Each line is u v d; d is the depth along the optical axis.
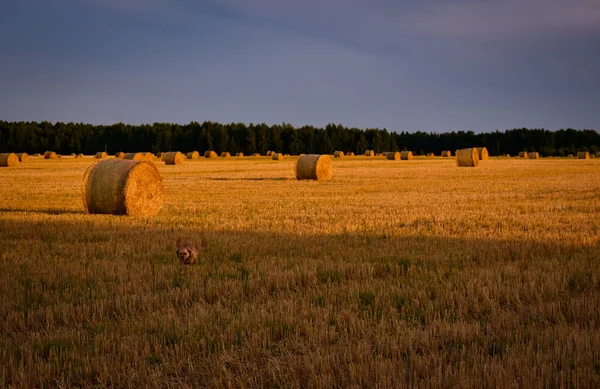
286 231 13.98
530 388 4.74
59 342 6.01
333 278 8.84
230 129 159.50
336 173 47.12
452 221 15.96
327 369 5.25
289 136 163.00
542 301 7.36
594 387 4.79
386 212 18.45
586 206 19.75
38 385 5.14
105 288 8.12
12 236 13.16
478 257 10.31
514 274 8.66
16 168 59.81
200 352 5.80
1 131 143.38
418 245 11.69
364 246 11.63
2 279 8.62
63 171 52.72
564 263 9.62
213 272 9.13
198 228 14.57
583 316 6.67
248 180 37.75
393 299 7.49
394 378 4.91
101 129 158.75
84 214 18.30
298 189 29.44
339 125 172.12
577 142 155.75
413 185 32.12
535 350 5.68
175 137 154.00
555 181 34.66
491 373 5.00
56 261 10.14
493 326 6.45
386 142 169.75
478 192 26.91
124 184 18.05
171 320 6.63
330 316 6.79
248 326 6.45
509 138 161.25
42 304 7.49
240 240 12.34
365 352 5.57
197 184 33.75
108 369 5.35
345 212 18.47
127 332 6.37
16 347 5.89
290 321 6.58
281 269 9.10
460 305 7.10
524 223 15.29
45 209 20.16
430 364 5.32
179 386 5.07
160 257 10.59
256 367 5.40
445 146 170.12
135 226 14.97
